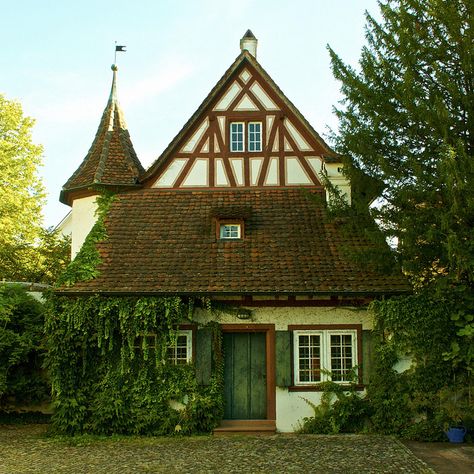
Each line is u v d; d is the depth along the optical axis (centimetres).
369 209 1318
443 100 1237
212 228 1538
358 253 1319
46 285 1878
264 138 1681
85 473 969
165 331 1322
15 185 2509
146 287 1329
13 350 1456
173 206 1625
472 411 1230
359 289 1314
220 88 1689
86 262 1402
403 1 1272
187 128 1688
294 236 1506
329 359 1353
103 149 1762
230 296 1349
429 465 997
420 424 1241
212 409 1309
